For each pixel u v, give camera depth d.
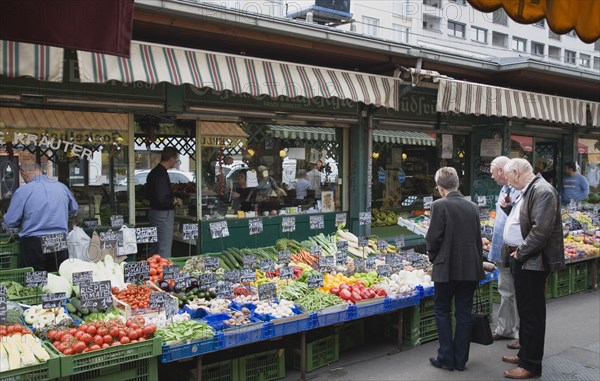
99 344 3.85
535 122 11.50
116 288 5.09
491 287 6.71
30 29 2.86
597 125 10.70
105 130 6.45
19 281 5.33
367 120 8.59
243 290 5.45
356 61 7.69
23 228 5.57
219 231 6.21
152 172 7.02
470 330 5.24
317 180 8.54
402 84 8.38
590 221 9.99
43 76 4.65
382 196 9.97
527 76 9.20
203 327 4.38
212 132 7.38
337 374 5.12
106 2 2.92
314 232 8.31
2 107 5.83
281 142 8.11
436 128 9.81
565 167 11.77
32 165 5.68
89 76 4.99
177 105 6.79
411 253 6.96
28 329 4.06
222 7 5.79
